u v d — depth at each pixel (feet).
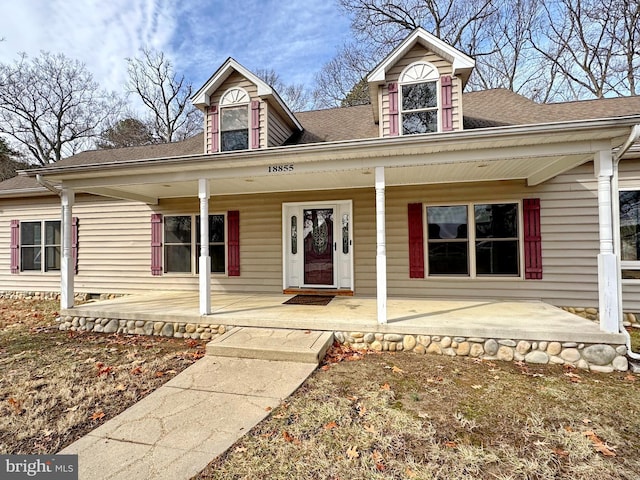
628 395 10.59
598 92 46.65
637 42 42.98
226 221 25.17
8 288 30.04
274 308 18.71
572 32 47.65
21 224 29.94
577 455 7.50
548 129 12.44
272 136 23.61
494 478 6.78
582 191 19.89
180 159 16.20
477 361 13.60
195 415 9.43
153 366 13.34
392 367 12.92
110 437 8.43
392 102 20.27
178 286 26.17
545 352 13.44
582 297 19.86
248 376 12.01
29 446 8.09
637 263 19.25
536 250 20.35
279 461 7.41
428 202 21.80
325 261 23.88
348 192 23.07
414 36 19.53
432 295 21.74
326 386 11.25
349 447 7.86
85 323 19.03
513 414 9.35
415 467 7.13
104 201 27.84
